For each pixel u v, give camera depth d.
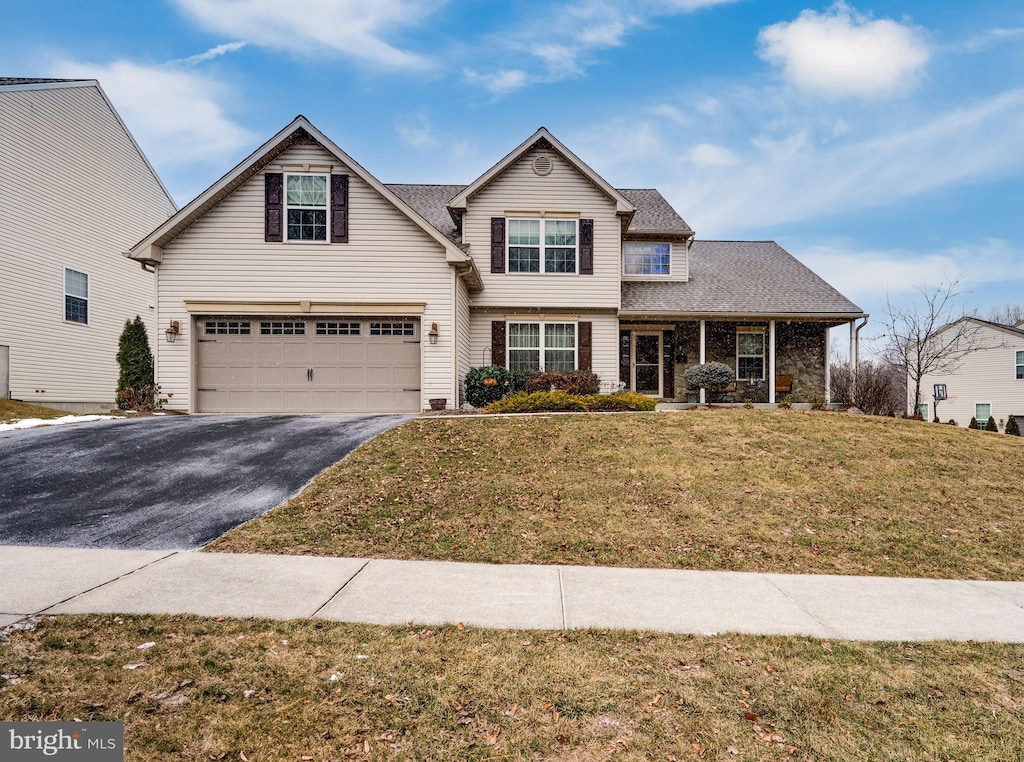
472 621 4.01
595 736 2.72
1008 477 8.38
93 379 18.72
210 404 14.07
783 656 3.60
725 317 17.11
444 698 3.00
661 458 8.62
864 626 4.13
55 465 8.06
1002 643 3.88
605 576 5.10
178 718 2.72
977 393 27.97
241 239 13.98
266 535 5.88
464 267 14.30
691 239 18.92
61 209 17.36
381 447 9.04
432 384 14.16
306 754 2.51
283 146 14.02
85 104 18.23
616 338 16.72
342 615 4.05
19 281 15.92
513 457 8.63
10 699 2.83
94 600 4.17
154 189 21.91
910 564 5.69
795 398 19.00
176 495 7.03
